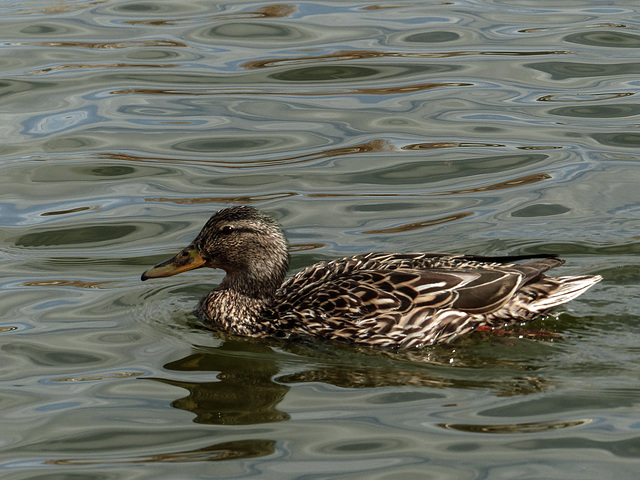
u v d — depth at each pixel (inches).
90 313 513.3
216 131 722.2
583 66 805.2
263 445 390.3
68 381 446.0
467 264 499.2
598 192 630.5
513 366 453.4
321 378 448.8
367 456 379.2
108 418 413.4
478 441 388.5
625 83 775.1
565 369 447.2
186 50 850.1
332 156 685.9
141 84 791.7
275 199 633.0
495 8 938.7
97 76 802.2
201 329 504.7
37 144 703.1
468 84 783.7
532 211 610.9
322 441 391.9
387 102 762.8
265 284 505.0
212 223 511.8
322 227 598.5
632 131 706.8
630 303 507.2
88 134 717.3
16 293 530.9
